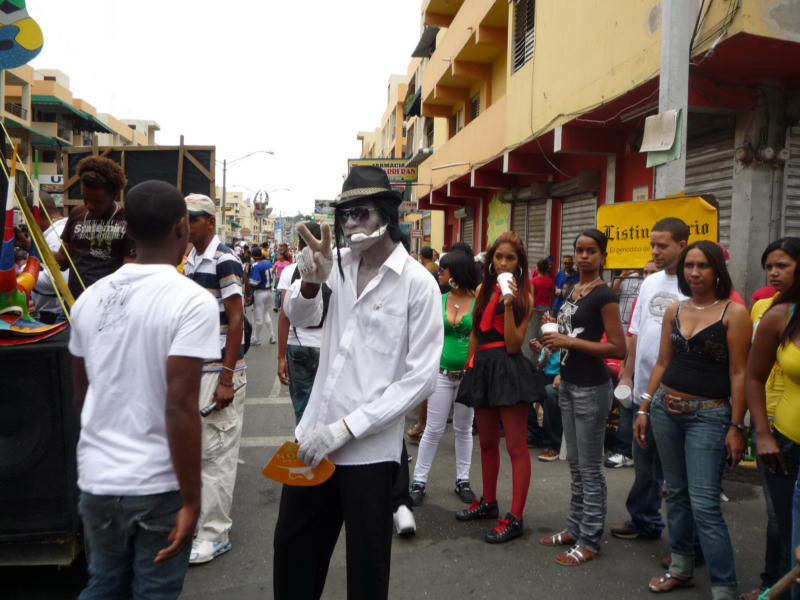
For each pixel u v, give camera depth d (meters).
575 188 10.16
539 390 3.85
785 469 2.72
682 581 3.26
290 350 4.48
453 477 5.12
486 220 16.42
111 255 3.73
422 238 29.00
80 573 3.32
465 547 3.78
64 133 43.00
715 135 6.89
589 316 3.54
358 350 2.34
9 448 2.68
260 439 5.95
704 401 3.01
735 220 6.54
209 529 3.58
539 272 9.60
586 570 3.48
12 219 2.70
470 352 4.12
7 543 2.76
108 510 1.87
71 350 2.04
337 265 2.46
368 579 2.26
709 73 6.11
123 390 1.90
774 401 3.09
